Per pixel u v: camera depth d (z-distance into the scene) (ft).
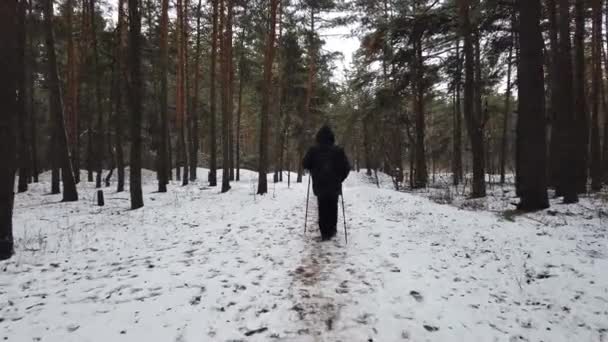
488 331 10.18
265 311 11.07
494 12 39.58
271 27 50.24
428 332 9.99
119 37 53.47
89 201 44.83
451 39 49.29
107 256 18.13
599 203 31.35
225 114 54.70
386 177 103.19
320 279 13.75
